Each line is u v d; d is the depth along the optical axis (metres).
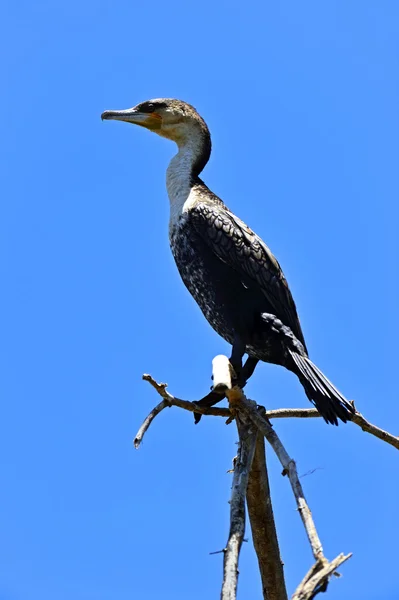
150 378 9.13
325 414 10.88
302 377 11.37
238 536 7.83
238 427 9.33
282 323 11.99
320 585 6.69
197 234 12.48
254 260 12.25
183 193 13.12
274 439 8.73
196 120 13.85
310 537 7.31
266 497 9.85
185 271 12.75
